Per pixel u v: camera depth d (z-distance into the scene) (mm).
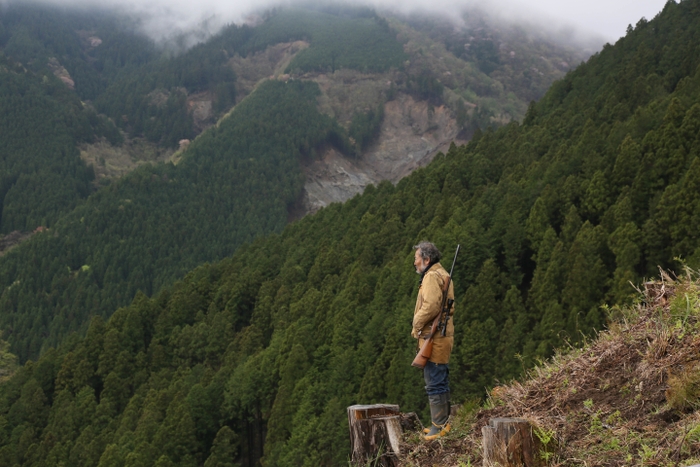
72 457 46625
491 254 48062
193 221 145250
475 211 55438
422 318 5434
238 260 81000
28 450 49781
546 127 77938
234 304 68250
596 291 37281
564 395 4969
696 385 3977
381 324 44938
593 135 59969
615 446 3955
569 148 62156
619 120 65125
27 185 163000
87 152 199750
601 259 40812
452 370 35562
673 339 4648
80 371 59938
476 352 35500
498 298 43312
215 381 53156
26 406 56438
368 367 41281
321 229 81875
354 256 66438
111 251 124062
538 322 38781
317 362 46688
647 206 45250
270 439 43344
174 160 196500
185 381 55688
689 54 72750
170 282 119062
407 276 47094
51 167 172250
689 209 38094
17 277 117562
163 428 44844
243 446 51562
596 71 87375
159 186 152000
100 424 52094
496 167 71938
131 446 44719
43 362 62438
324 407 39250
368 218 73438
